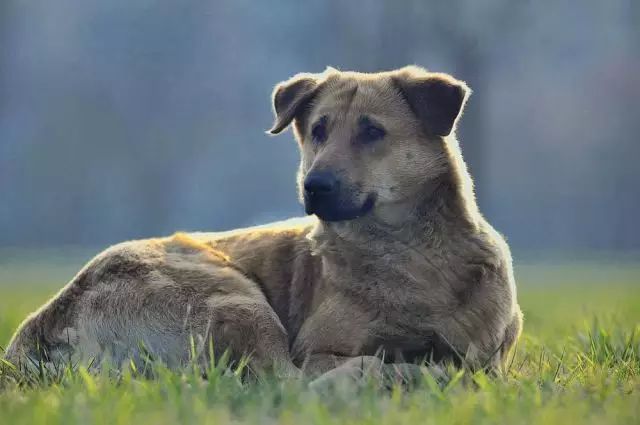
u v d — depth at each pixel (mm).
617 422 6277
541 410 6461
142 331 9023
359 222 8648
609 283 29609
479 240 8633
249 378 8547
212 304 8922
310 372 8398
